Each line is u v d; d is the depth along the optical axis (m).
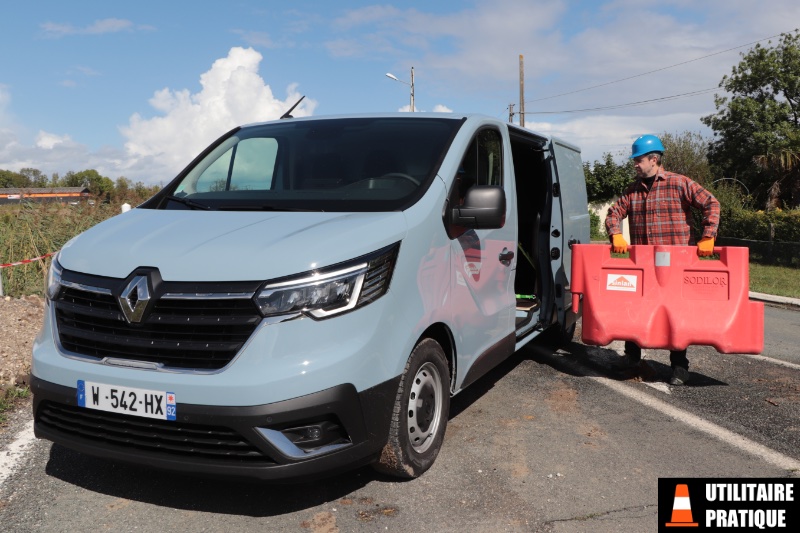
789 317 10.11
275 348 2.76
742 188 39.03
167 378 2.80
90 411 2.99
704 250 5.14
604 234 39.34
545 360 6.30
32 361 3.20
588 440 4.13
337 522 3.06
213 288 2.82
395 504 3.24
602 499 3.32
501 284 4.55
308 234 3.04
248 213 3.45
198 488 3.41
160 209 3.79
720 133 42.91
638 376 5.65
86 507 3.20
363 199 3.55
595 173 39.19
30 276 9.17
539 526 3.04
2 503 3.22
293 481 2.83
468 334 3.94
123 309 2.91
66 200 11.52
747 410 4.80
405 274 3.24
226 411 2.72
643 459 3.83
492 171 4.53
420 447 3.51
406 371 3.28
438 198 3.62
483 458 3.81
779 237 21.58
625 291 5.31
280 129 4.48
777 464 3.79
